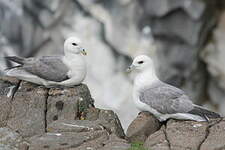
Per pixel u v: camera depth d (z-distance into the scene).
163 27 20.41
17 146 7.78
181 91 8.59
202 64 20.88
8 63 15.28
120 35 20.97
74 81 8.97
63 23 21.44
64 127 8.29
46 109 8.87
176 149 7.56
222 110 20.77
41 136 8.05
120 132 8.72
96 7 21.12
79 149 7.61
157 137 7.95
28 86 9.27
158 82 8.79
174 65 20.70
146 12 20.45
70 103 8.84
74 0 21.20
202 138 7.79
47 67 8.90
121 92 20.94
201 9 19.75
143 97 8.61
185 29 20.14
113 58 21.22
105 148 7.63
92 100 9.35
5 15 22.03
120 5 20.81
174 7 19.86
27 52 21.97
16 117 8.79
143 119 8.54
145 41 20.75
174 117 8.42
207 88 21.08
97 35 21.23
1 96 9.15
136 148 7.64
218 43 20.30
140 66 8.78
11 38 22.06
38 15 21.56
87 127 8.27
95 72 21.23
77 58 8.91
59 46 21.56
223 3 20.08
